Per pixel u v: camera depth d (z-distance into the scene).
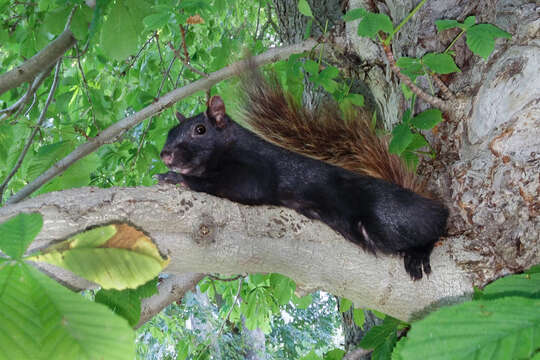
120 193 0.40
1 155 0.72
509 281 0.34
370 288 0.46
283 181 0.58
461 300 0.46
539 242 0.46
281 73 0.85
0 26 0.87
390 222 0.52
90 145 0.63
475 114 0.49
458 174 0.49
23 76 0.64
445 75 0.54
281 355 2.46
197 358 0.91
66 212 0.38
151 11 0.56
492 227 0.47
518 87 0.47
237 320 1.12
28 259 0.21
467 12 0.55
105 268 0.22
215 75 0.67
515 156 0.47
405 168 0.57
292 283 0.75
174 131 0.61
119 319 0.19
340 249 0.45
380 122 0.72
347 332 0.83
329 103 0.66
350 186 0.56
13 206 0.38
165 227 0.41
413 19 0.58
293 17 0.86
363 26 0.48
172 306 1.61
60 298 0.19
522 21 0.49
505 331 0.20
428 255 0.47
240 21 1.34
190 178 0.60
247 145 0.60
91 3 0.63
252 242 0.43
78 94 0.97
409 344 0.21
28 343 0.18
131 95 1.00
